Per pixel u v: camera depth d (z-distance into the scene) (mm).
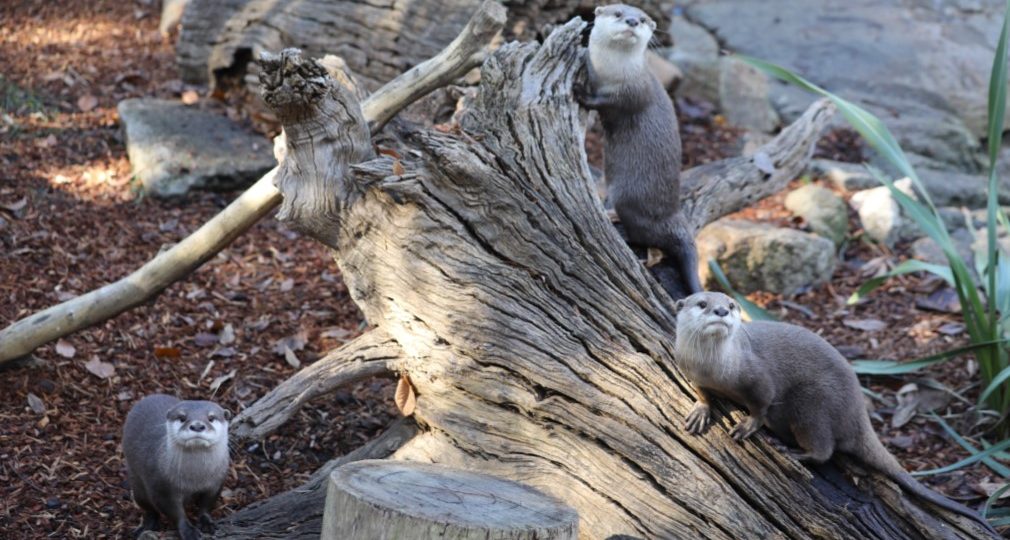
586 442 4160
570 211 4422
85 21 9711
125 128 7617
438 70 4898
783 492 3973
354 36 7344
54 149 7508
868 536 3955
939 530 3996
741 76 9406
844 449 4059
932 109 9227
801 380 3961
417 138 4270
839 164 8359
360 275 4539
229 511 4715
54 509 4605
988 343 5320
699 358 3832
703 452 4035
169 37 9523
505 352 4254
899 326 6465
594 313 4277
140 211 6957
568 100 4695
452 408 4375
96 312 5203
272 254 6887
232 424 4453
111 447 5031
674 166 4902
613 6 4805
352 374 4535
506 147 4430
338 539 3469
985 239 7262
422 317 4383
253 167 7352
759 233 6797
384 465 3754
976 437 5453
